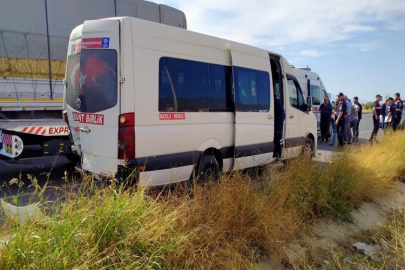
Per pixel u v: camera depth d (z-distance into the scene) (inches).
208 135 221.3
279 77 304.3
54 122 270.7
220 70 232.2
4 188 234.1
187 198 153.5
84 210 116.1
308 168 226.8
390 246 178.4
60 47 298.8
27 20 278.5
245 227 155.2
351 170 253.3
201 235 135.3
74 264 99.3
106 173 179.2
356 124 534.6
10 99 273.3
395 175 302.5
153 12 363.6
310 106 342.6
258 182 202.1
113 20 180.9
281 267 150.6
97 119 187.3
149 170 183.9
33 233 103.5
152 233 118.0
